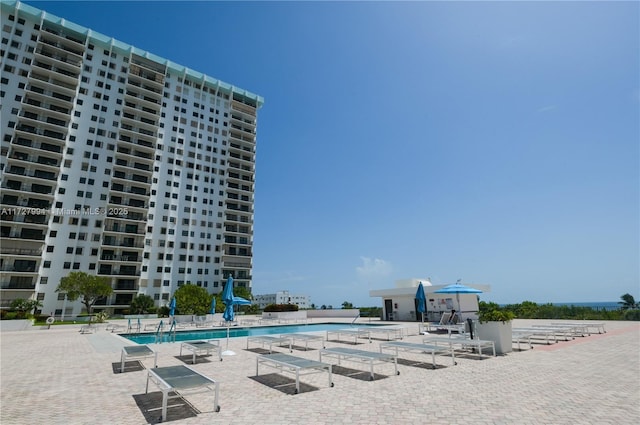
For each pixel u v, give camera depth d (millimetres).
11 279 44969
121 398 6117
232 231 69500
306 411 5160
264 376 7941
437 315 26109
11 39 51656
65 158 52281
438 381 7023
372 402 5570
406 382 6992
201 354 11625
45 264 47844
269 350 12477
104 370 8898
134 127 61094
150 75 65938
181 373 5938
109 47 60562
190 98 70562
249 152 77062
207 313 38000
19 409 5473
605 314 26188
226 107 76062
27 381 7586
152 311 48281
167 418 4949
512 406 5219
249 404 5605
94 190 53938
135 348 9594
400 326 21906
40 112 51812
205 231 65750
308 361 7051
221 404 5633
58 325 32781
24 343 15914
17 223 46000
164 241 60156
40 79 53469
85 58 58094
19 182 48188
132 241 56531
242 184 75000
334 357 10492
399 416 4844
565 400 5484
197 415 5078
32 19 54000
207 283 63594
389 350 11797
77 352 12430
